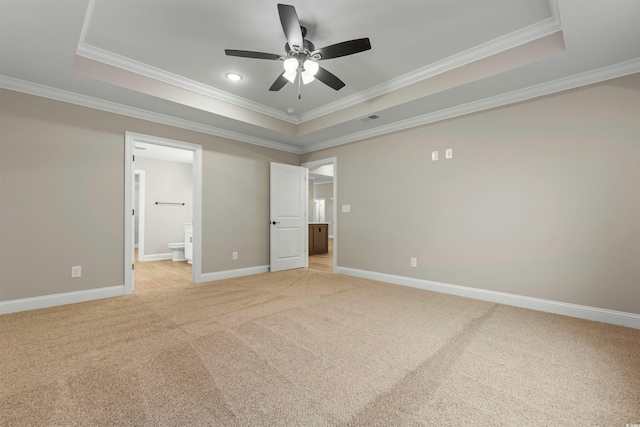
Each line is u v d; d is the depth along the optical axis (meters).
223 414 1.33
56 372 1.68
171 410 1.35
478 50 2.65
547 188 2.82
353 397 1.47
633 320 2.39
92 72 2.73
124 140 3.42
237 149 4.54
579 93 2.66
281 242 5.04
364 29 2.38
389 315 2.69
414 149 3.85
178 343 2.08
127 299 3.21
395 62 2.91
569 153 2.71
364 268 4.42
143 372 1.69
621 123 2.46
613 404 1.40
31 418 1.29
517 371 1.71
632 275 2.41
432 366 1.77
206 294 3.43
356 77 3.23
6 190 2.74
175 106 3.37
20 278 2.79
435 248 3.63
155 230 6.70
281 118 4.39
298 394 1.49
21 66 2.54
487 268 3.20
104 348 1.99
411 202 3.88
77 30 2.08
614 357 1.88
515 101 3.01
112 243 3.32
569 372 1.70
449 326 2.42
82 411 1.34
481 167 3.25
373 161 4.32
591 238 2.59
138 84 2.99
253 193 4.74
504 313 2.75
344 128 4.23
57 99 2.99
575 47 2.21
